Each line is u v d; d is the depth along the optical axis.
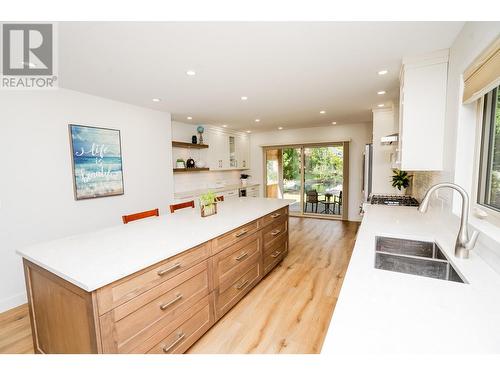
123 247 1.50
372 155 4.17
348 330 0.70
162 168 4.07
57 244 1.57
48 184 2.62
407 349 0.62
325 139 6.03
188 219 2.29
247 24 1.57
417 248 1.68
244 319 2.09
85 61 2.09
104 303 1.14
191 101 3.44
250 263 2.43
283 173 6.88
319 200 6.42
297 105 3.77
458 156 1.67
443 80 1.98
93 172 3.03
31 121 2.48
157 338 1.42
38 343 1.53
